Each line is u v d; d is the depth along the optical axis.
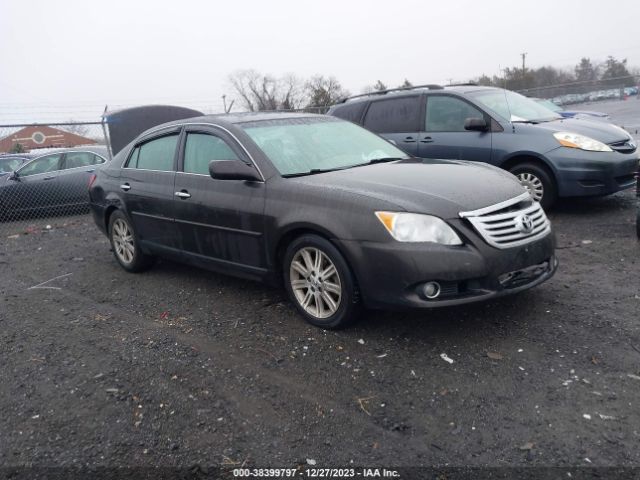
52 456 2.88
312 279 4.08
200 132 5.02
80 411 3.29
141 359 3.89
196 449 2.85
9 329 4.70
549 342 3.65
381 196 3.74
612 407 2.93
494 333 3.83
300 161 4.53
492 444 2.72
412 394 3.18
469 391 3.17
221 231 4.65
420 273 3.48
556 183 6.90
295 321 4.31
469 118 7.29
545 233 3.96
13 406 3.41
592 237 6.04
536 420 2.87
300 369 3.56
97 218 6.40
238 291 5.15
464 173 4.24
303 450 2.78
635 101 25.36
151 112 14.87
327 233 3.83
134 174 5.70
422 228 3.53
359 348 3.77
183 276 5.80
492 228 3.62
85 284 5.89
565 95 25.88
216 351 3.92
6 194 10.68
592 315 4.00
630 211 7.07
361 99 8.77
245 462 2.72
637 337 3.64
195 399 3.31
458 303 3.51
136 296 5.30
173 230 5.20
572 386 3.14
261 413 3.12
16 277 6.48
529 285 3.79
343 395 3.23
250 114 5.27
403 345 3.76
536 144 6.93
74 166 11.39
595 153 6.67
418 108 8.00
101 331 4.48
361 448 2.76
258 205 4.30
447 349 3.66
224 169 4.29
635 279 4.66
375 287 3.66
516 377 3.27
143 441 2.95
